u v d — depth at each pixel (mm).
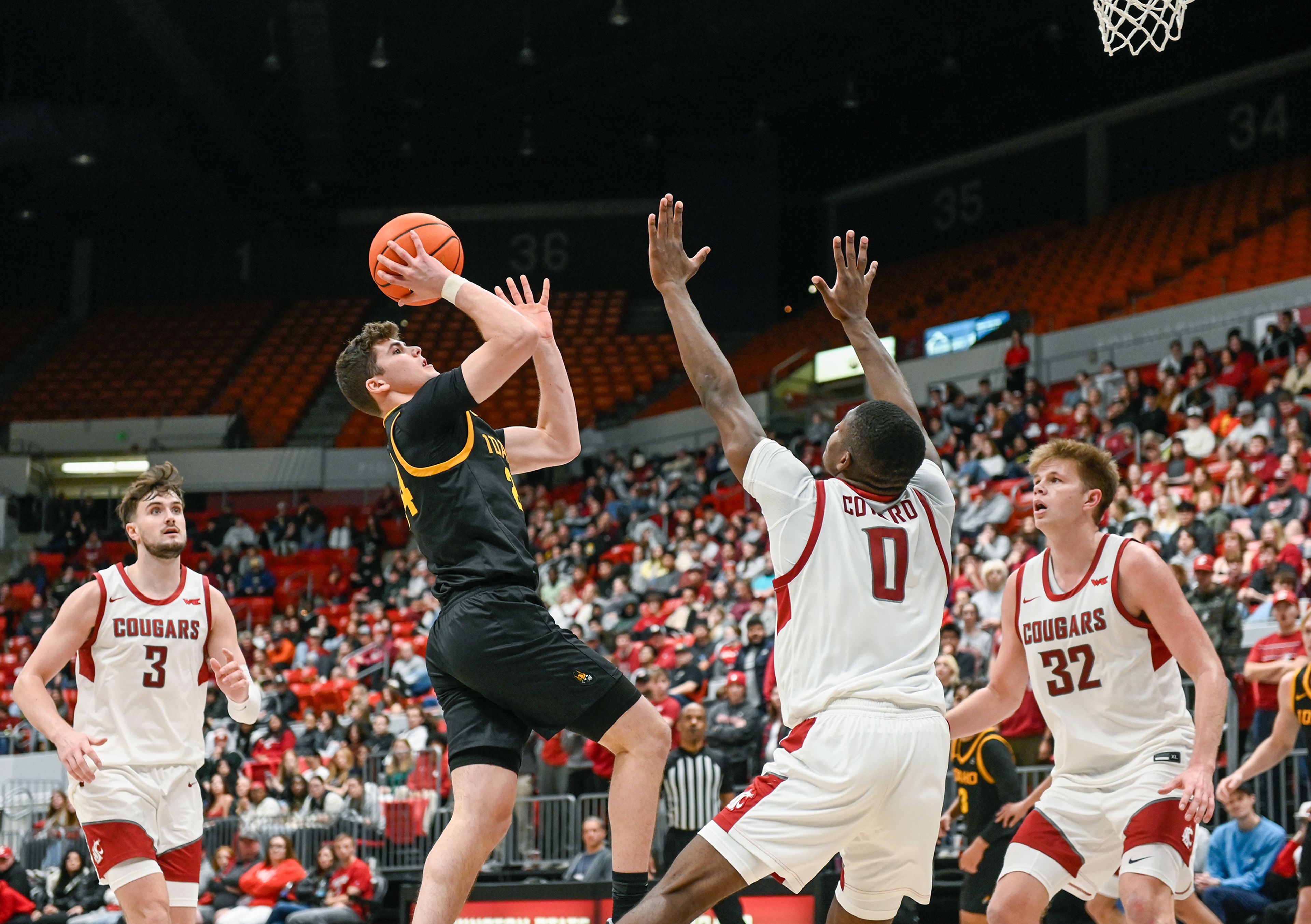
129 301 28672
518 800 10664
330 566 20531
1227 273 19016
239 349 26406
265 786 12109
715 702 11195
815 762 3189
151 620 4652
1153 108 24156
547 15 21578
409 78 23625
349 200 28609
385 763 11648
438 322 26797
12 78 23188
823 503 3395
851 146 27094
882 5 21000
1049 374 19609
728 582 13844
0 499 22094
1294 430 12938
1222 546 11180
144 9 18156
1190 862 4020
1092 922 7395
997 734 6160
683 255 3691
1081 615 4180
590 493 19375
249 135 23219
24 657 17719
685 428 22000
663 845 8383
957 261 24875
